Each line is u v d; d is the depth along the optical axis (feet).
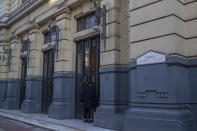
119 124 24.31
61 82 34.55
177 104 19.34
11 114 41.91
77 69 35.04
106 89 26.63
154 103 20.84
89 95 29.71
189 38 21.68
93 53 31.83
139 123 21.34
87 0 33.01
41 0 42.01
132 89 23.25
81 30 34.99
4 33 59.41
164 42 20.71
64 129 25.63
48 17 40.96
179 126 18.45
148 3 22.50
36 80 44.11
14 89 52.80
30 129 27.32
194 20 21.47
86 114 30.35
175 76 19.67
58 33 36.86
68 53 35.76
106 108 25.90
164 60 20.39
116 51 26.45
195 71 20.94
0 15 63.72
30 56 45.39
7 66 57.88
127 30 26.61
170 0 20.70
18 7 51.24
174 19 20.38
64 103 33.99
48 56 43.14
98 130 24.36
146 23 22.52
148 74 21.59
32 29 46.03
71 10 36.52
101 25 28.63
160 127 19.62
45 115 39.52
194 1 21.59
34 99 43.52
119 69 26.48
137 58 22.81
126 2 27.22
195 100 20.61
